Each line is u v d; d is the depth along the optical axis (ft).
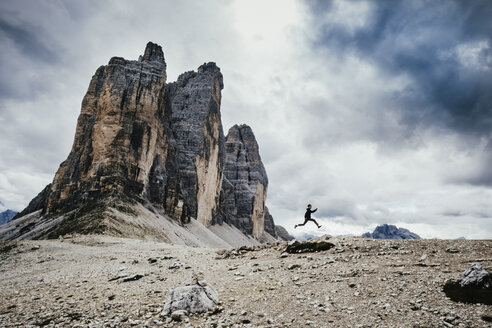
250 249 71.15
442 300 27.63
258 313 29.71
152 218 322.96
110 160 332.80
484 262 37.24
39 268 77.41
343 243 59.72
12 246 107.86
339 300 30.81
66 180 374.02
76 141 424.46
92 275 59.77
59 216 315.78
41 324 31.22
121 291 44.24
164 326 28.25
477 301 26.12
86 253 94.94
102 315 32.71
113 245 117.60
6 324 31.65
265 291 37.17
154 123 390.63
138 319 30.60
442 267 37.52
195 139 588.09
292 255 59.11
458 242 49.32
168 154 471.62
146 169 369.30
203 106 634.43
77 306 37.22
